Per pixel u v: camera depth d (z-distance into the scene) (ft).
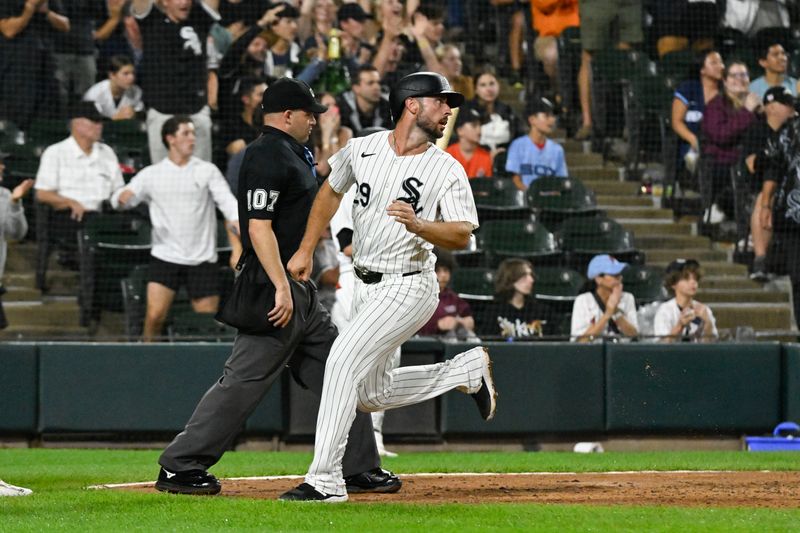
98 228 129.70
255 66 141.90
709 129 149.48
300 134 64.95
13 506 57.67
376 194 60.13
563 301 130.72
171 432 112.37
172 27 137.49
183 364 112.16
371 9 153.07
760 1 163.43
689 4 161.68
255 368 63.31
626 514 54.54
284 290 61.82
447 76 152.46
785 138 139.54
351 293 95.40
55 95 141.08
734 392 118.11
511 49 166.30
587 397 116.37
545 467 91.35
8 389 111.55
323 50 144.77
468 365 65.98
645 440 118.21
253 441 113.09
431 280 61.36
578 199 144.56
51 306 131.75
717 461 98.78
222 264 131.64
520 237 137.18
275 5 146.51
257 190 62.28
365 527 49.47
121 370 112.06
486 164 144.15
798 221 137.80
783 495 66.39
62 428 112.06
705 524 51.34
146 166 138.72
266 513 54.03
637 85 156.97
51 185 130.93
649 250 147.74
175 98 136.15
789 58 160.76
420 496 65.31
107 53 146.92
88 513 54.90
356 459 66.39
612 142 160.04
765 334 125.49
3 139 136.36
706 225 150.61
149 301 124.47
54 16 143.13
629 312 124.88
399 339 60.64
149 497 60.90
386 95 148.05
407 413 113.91
